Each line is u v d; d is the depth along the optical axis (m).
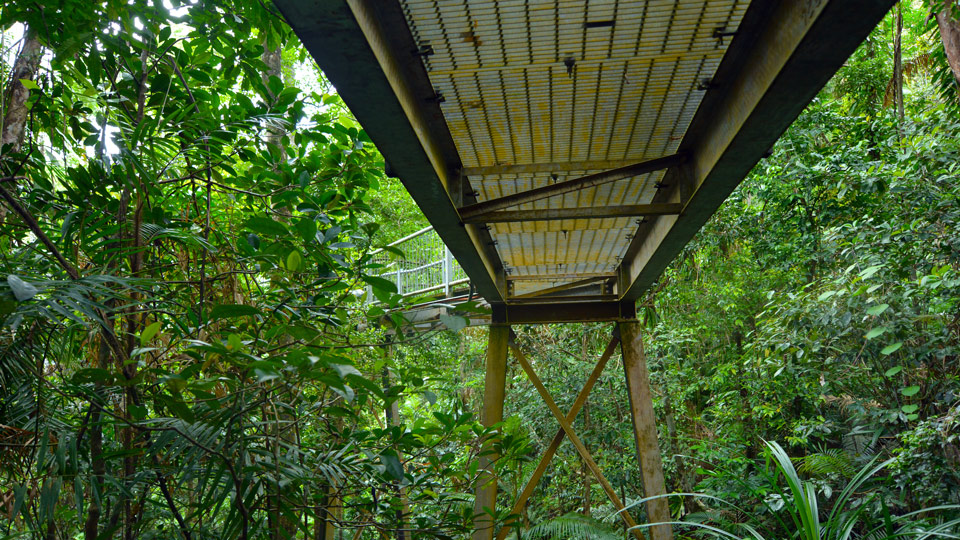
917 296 4.93
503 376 5.44
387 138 2.12
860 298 5.13
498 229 4.14
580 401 5.54
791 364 5.91
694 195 2.70
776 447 3.41
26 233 2.26
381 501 2.30
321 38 1.49
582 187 2.92
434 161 2.50
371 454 2.05
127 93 2.64
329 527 3.38
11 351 1.80
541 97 2.32
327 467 1.98
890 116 6.66
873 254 5.16
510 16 1.79
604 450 8.48
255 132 2.89
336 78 1.70
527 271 5.59
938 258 5.04
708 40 1.95
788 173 6.37
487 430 2.41
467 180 3.18
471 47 1.95
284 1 1.33
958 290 4.60
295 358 1.45
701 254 8.11
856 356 5.52
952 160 5.16
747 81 2.01
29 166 2.30
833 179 6.16
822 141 7.29
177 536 2.16
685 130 2.66
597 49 1.99
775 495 4.30
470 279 4.61
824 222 6.43
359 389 2.02
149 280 1.75
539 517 8.71
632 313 5.49
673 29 1.88
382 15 1.74
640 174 2.96
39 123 2.72
